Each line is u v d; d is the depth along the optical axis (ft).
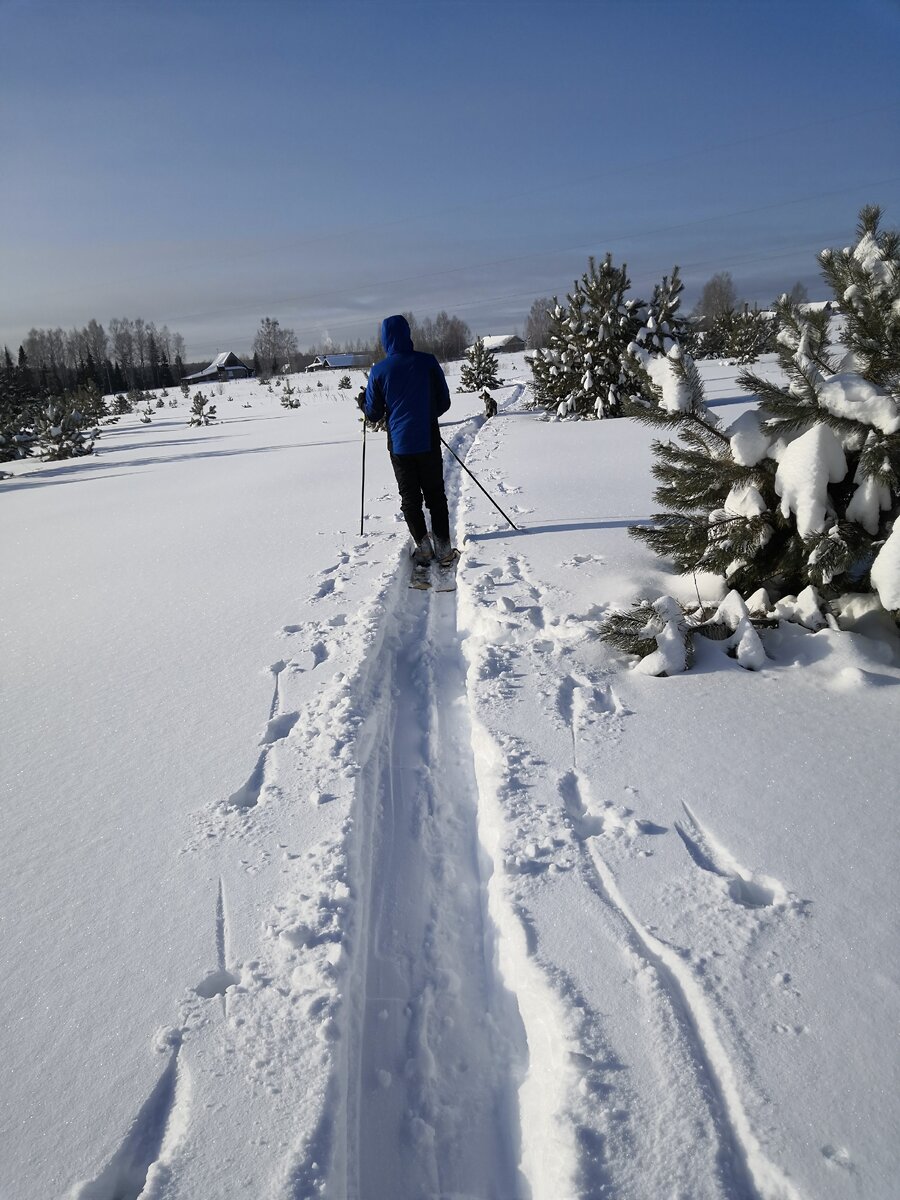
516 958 5.82
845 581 10.69
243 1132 4.55
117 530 26.55
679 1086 4.65
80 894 6.84
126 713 10.62
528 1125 4.87
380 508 25.17
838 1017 4.99
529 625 12.19
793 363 10.33
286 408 128.67
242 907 6.53
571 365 53.98
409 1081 5.42
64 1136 4.63
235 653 12.56
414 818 8.44
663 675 10.21
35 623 15.56
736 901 6.16
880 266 10.15
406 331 17.53
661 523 12.10
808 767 7.79
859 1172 4.06
